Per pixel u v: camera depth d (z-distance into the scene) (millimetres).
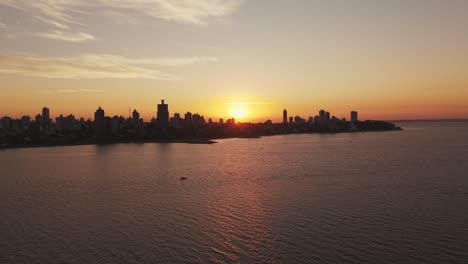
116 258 56500
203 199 93500
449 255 55469
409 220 72188
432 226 68312
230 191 103562
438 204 84188
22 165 172000
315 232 66250
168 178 128500
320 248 58969
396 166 149500
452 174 126688
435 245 59219
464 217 73562
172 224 72312
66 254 58156
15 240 64312
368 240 61812
